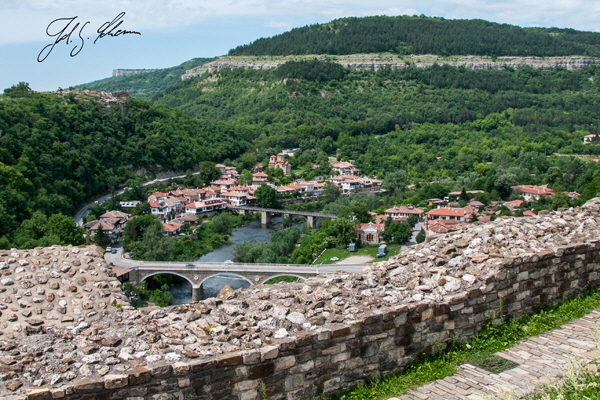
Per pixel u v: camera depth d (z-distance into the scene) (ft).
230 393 37.32
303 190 526.57
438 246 55.31
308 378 39.86
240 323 40.86
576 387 36.47
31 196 335.88
